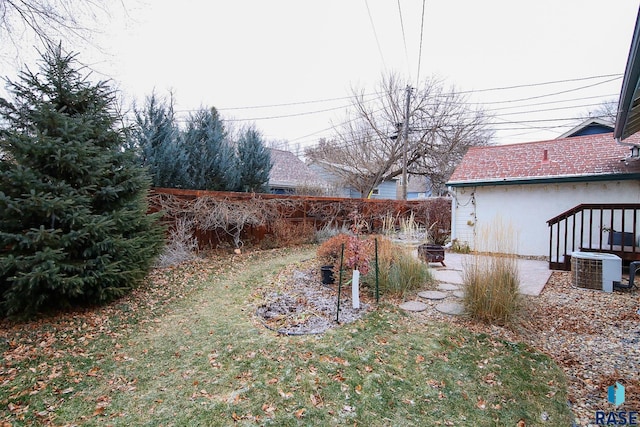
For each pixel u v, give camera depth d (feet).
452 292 15.52
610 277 15.49
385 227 29.91
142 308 13.79
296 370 8.98
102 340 10.87
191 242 23.88
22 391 8.04
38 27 18.25
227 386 8.28
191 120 31.68
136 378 8.67
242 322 12.46
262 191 37.40
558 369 9.05
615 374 8.73
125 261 13.89
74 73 13.82
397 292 15.26
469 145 59.11
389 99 58.80
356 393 8.04
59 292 12.10
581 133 42.01
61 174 12.53
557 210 25.08
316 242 32.37
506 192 27.04
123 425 6.93
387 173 64.23
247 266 22.07
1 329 11.24
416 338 10.89
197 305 14.44
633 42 10.34
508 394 8.03
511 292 12.54
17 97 12.63
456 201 29.40
